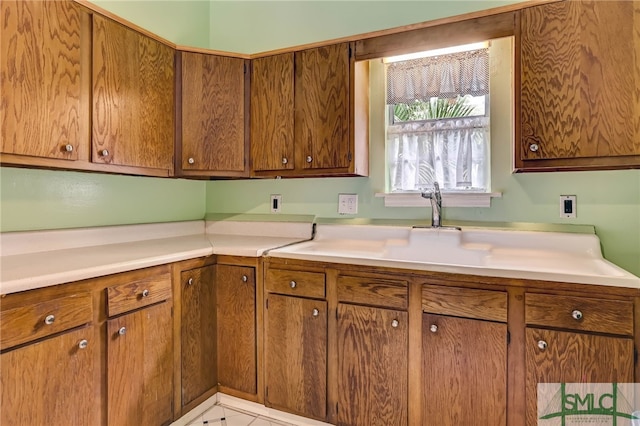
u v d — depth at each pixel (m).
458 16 1.65
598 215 1.70
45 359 1.16
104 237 1.92
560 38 1.47
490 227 1.88
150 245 1.92
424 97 1.98
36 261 1.41
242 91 2.10
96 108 1.57
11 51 1.28
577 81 1.45
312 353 1.68
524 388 1.32
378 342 1.54
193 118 2.01
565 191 1.75
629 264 1.65
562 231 1.75
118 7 2.00
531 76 1.52
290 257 1.71
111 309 1.36
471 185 1.96
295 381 1.72
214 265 1.90
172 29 2.35
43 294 1.17
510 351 1.34
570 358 1.26
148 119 1.83
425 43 1.73
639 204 1.63
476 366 1.39
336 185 2.24
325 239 2.19
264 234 2.40
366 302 1.56
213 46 2.63
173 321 1.65
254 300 1.81
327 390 1.65
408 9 2.08
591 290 1.23
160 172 1.90
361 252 1.96
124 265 1.40
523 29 1.53
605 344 1.22
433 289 1.45
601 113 1.42
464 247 1.80
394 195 2.07
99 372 1.33
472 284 1.39
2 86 1.25
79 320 1.26
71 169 1.56
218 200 2.59
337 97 1.91
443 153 2.02
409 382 1.49
